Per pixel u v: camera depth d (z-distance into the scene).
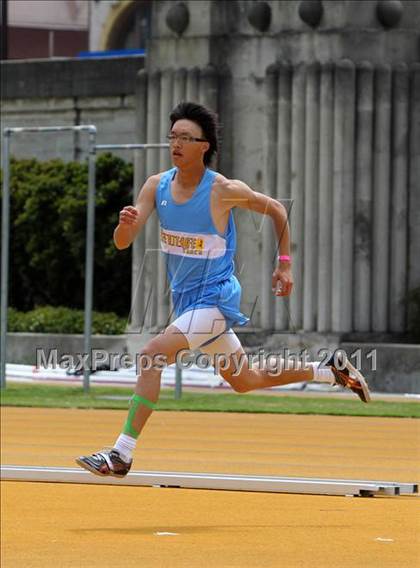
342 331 68.69
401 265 66.38
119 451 22.17
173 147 22.39
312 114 71.62
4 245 65.69
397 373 54.84
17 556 21.09
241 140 76.81
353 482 27.92
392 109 67.88
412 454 37.03
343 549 21.48
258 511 25.64
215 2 77.31
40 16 121.88
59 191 93.50
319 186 71.19
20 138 103.06
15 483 29.64
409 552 21.22
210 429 45.38
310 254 70.81
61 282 94.25
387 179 67.75
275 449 38.31
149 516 25.12
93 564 20.33
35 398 60.09
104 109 99.12
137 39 125.38
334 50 70.94
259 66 76.25
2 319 66.25
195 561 20.55
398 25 69.00
